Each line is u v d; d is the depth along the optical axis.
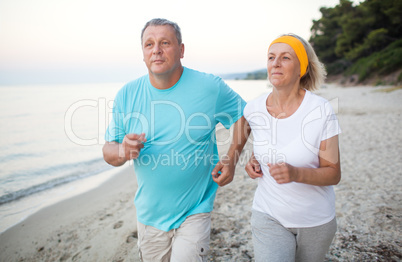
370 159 5.59
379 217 3.25
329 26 53.94
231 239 3.09
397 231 2.94
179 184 2.01
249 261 2.69
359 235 2.94
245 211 3.76
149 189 2.05
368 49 40.28
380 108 13.11
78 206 4.76
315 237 1.76
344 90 28.55
